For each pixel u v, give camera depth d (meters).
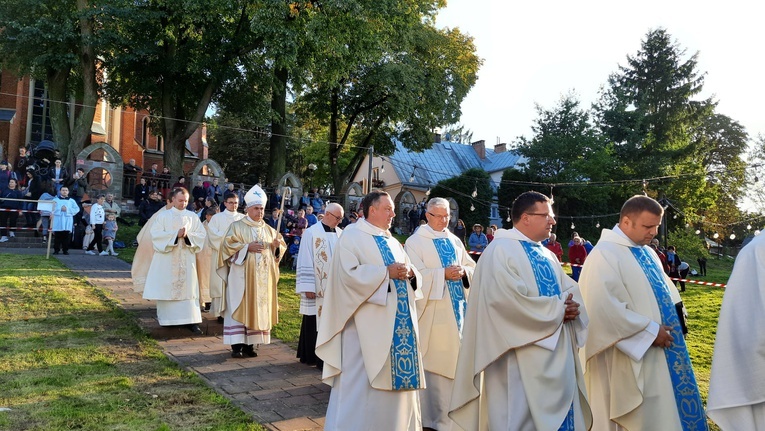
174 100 27.47
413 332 4.54
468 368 4.16
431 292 5.51
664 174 38.31
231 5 22.53
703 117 43.81
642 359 4.02
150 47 24.06
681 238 36.12
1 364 6.02
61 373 5.87
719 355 3.50
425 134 34.50
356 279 4.37
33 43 23.12
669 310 4.25
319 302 6.78
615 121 41.53
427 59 33.16
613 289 4.16
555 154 36.94
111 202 17.00
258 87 27.72
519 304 3.78
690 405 4.10
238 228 7.27
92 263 14.14
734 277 3.53
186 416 4.94
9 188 17.59
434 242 5.84
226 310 7.06
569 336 3.93
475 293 4.16
